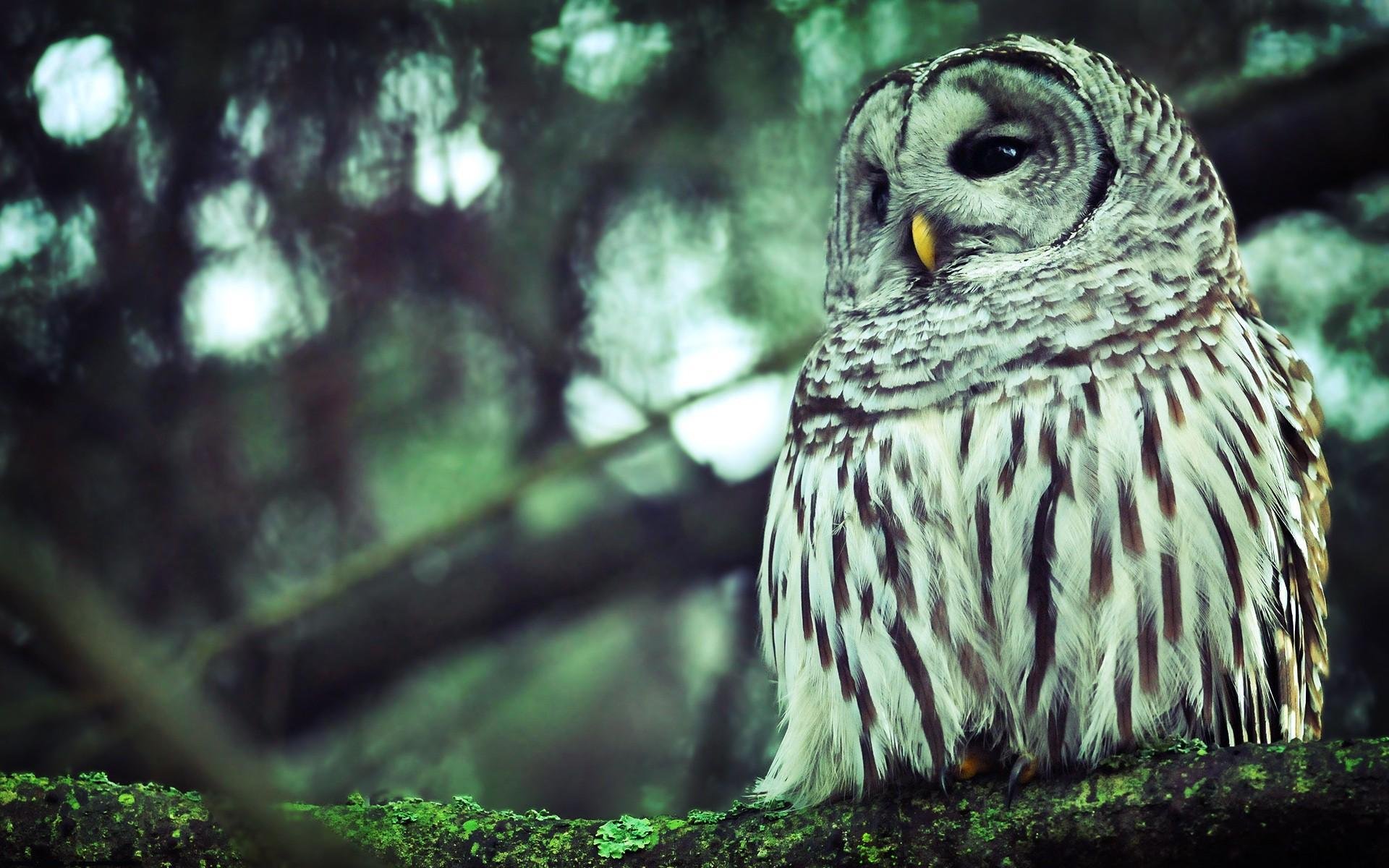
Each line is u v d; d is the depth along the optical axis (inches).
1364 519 352.5
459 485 380.2
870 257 293.3
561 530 401.1
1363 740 183.0
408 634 391.9
